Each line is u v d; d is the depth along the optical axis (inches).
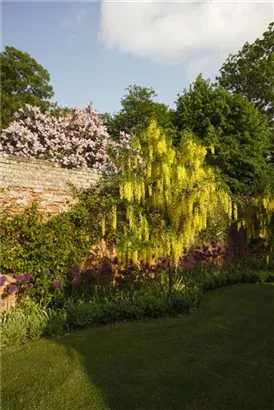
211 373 138.0
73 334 186.5
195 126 629.6
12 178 228.4
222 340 177.0
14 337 170.9
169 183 235.1
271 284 348.2
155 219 247.3
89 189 264.7
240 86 908.0
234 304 259.3
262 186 424.8
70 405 114.4
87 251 250.1
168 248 241.0
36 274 221.6
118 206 258.2
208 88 659.4
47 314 198.5
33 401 116.7
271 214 404.5
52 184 246.5
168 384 128.6
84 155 422.6
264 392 122.6
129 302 227.6
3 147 401.4
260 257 442.6
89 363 147.2
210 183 249.3
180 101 671.1
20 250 216.8
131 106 920.9
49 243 228.4
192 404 114.6
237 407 112.7
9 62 804.6
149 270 276.5
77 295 237.9
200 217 245.1
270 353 159.8
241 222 421.7
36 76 839.7
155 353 158.6
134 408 112.2
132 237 240.8
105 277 260.7
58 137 414.6
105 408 112.3
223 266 389.4
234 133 639.1
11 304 213.5
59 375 135.9
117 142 449.7
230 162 615.8
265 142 668.7
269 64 850.1
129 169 248.5
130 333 187.5
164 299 235.5
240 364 147.0
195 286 290.4
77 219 249.3
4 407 113.2
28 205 233.6
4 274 214.8
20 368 142.3
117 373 137.7
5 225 215.5
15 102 750.5
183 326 201.6
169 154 237.3
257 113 661.9
